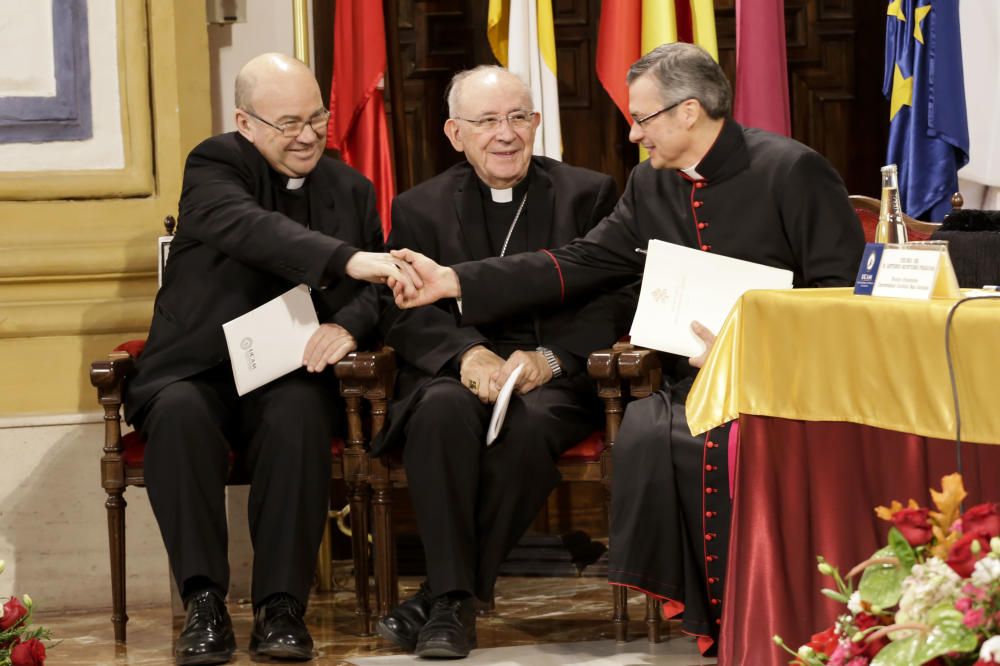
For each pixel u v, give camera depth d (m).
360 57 5.80
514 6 5.71
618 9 5.78
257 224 4.70
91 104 5.54
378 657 4.39
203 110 5.62
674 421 4.21
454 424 4.38
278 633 4.36
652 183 4.70
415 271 4.64
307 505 4.53
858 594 2.54
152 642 4.82
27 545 5.34
